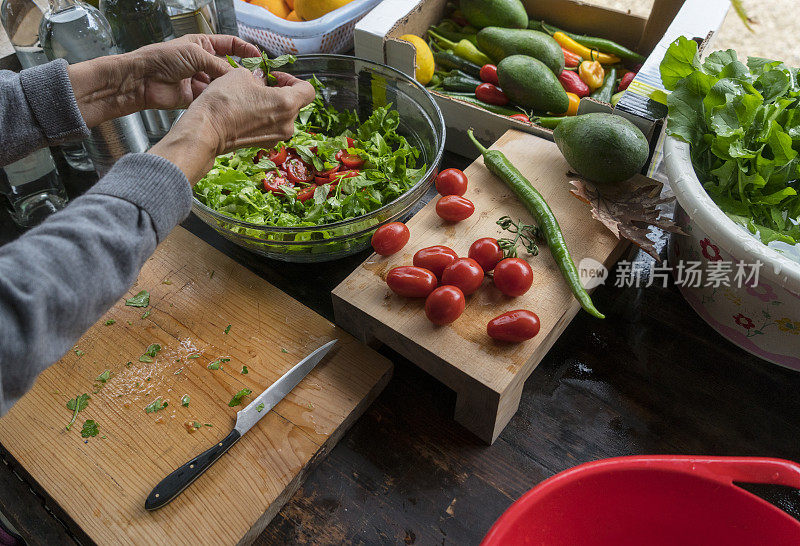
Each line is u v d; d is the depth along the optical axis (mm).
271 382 834
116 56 771
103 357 861
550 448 814
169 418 798
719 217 747
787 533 611
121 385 831
